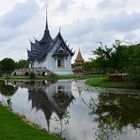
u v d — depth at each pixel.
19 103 37.31
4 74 150.62
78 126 22.48
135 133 19.95
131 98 37.78
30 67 151.38
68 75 120.25
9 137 15.94
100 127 21.89
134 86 51.94
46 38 145.38
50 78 107.38
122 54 61.12
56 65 132.62
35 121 24.45
